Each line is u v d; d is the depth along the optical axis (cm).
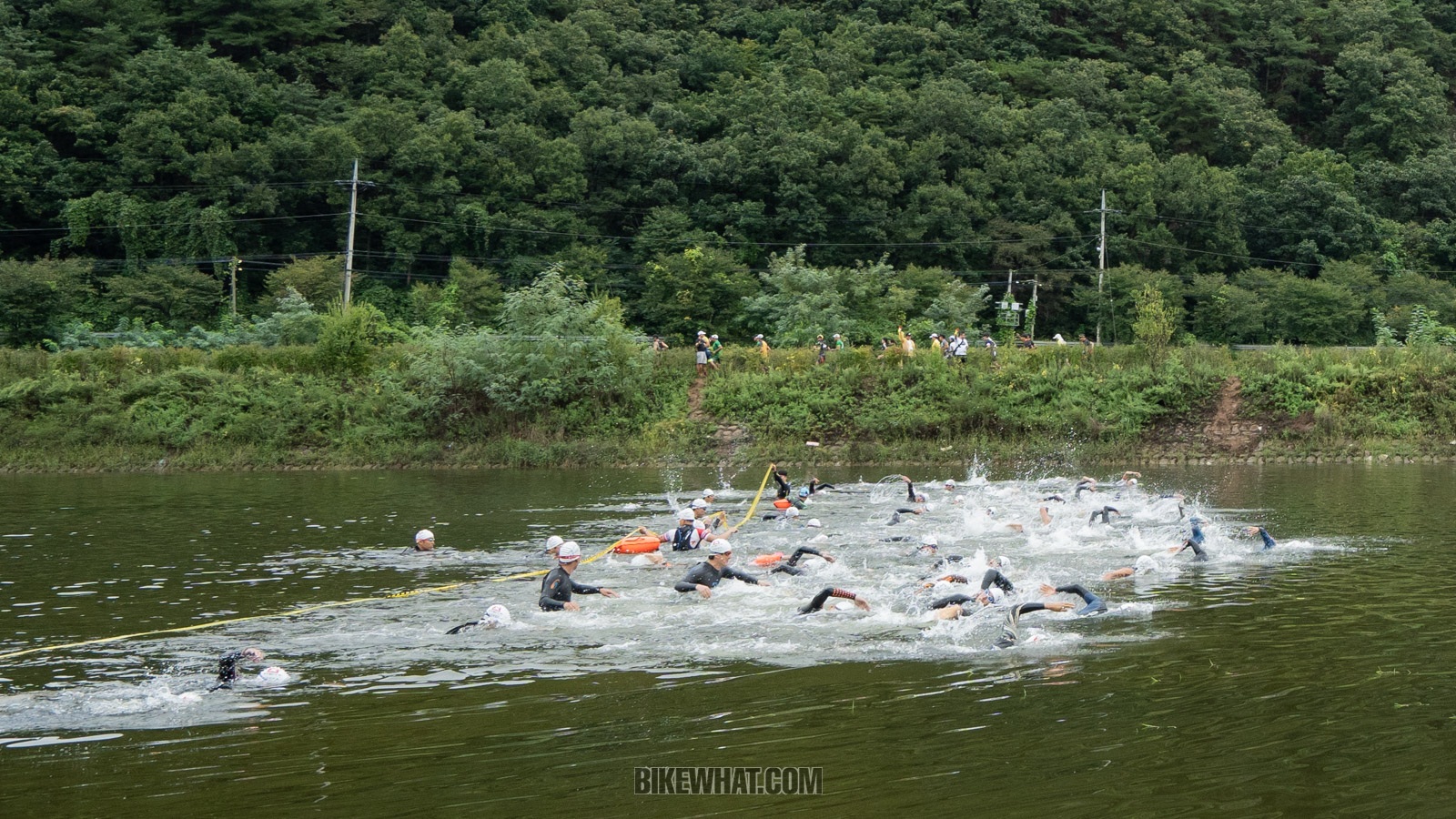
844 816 750
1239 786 793
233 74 6856
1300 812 750
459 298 5966
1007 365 4053
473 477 3378
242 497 2797
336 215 6525
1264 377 3916
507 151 6875
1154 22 9319
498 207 6688
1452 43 9675
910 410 3903
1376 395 3884
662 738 907
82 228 6197
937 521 2178
